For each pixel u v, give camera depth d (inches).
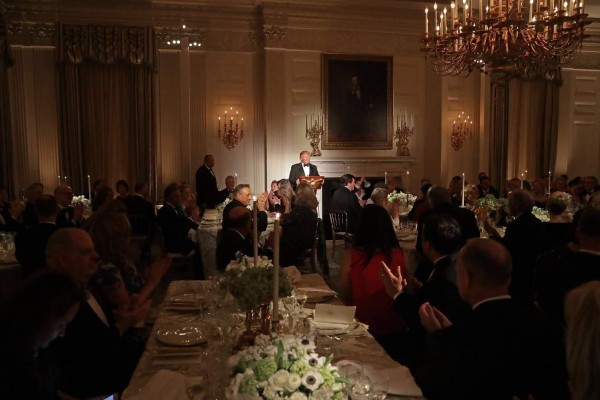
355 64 391.2
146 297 112.0
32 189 245.6
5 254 184.2
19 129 349.1
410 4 382.6
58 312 56.6
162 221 242.5
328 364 63.0
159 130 373.1
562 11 198.5
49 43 348.5
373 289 120.1
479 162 422.9
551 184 382.9
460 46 230.8
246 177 389.7
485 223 196.5
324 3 373.7
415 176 410.3
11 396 53.6
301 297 111.0
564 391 65.0
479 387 67.2
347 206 299.3
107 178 361.4
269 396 56.9
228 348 73.0
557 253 115.2
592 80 436.8
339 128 393.1
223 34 377.4
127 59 353.4
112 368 86.7
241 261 124.6
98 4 349.7
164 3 360.2
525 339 66.0
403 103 403.9
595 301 46.1
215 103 380.8
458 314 95.9
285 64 379.9
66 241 90.4
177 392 71.1
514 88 414.6
